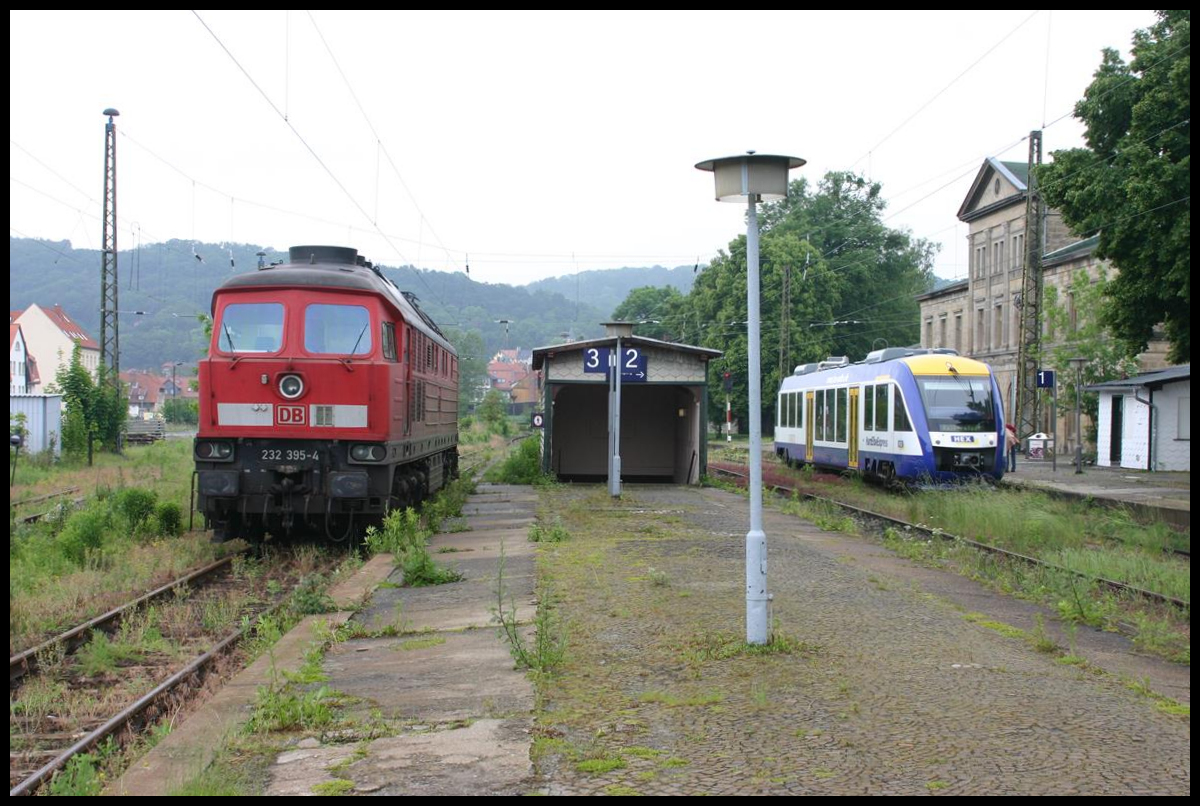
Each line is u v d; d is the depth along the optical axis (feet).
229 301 52.75
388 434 52.54
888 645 28.91
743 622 31.86
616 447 82.38
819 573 41.68
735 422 255.09
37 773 21.09
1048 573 41.32
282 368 51.55
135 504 61.00
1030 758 19.70
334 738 21.98
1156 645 30.94
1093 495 85.30
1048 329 148.97
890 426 87.86
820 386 110.83
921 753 19.97
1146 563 47.34
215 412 51.60
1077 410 118.52
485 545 53.93
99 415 132.98
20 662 30.78
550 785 18.61
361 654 30.63
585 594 37.17
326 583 43.14
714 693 24.13
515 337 504.43
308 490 51.67
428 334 68.13
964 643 29.32
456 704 24.35
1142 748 20.30
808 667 26.37
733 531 57.36
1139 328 87.92
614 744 20.83
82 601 40.63
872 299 262.26
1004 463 84.38
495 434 275.59
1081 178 85.05
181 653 32.86
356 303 52.90
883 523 66.54
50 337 273.13
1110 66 85.61
